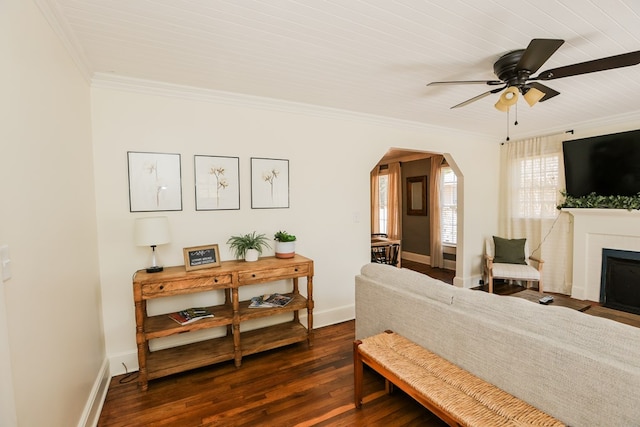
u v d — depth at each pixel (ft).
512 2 5.01
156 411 6.60
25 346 3.81
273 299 9.45
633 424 3.54
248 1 4.93
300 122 10.63
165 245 8.66
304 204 10.83
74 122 6.23
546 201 14.64
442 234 20.07
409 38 6.14
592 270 13.09
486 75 7.99
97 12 5.13
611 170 12.29
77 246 6.09
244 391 7.26
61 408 4.87
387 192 23.57
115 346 8.12
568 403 4.12
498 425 4.13
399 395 7.07
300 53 6.76
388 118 12.14
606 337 4.03
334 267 11.52
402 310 6.77
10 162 3.61
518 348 4.66
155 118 8.45
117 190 8.05
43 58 4.68
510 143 15.97
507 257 14.69
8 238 3.50
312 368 8.26
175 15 5.28
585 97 9.84
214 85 8.63
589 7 5.13
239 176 9.64
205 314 8.29
